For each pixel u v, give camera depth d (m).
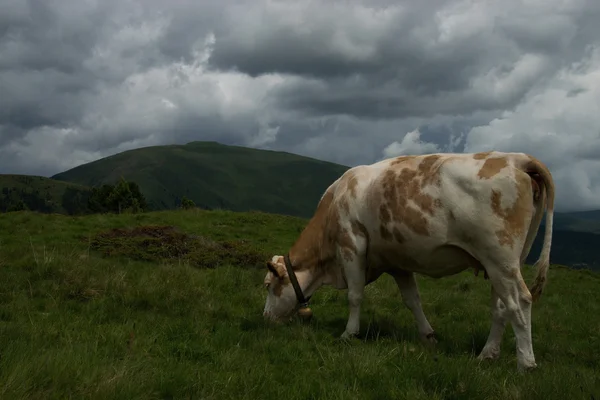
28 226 17.50
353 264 7.69
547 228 6.32
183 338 6.64
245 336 6.89
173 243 15.28
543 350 7.73
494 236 6.34
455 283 14.55
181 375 5.00
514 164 6.43
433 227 6.73
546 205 6.39
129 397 4.29
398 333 7.84
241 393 4.84
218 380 5.07
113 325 6.91
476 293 13.11
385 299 10.73
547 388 4.90
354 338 7.40
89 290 8.64
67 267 9.55
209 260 13.96
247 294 9.98
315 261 8.36
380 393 4.98
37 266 9.62
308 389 5.01
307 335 7.37
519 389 4.89
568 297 14.16
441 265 7.00
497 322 6.93
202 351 6.11
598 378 5.35
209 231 19.89
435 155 7.10
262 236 20.33
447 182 6.67
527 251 6.69
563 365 6.59
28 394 4.01
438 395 4.97
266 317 8.18
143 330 6.82
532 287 6.39
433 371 5.47
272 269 8.28
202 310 8.30
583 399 4.66
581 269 22.89
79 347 5.54
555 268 22.48
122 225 19.17
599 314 11.80
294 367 5.88
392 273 7.98
